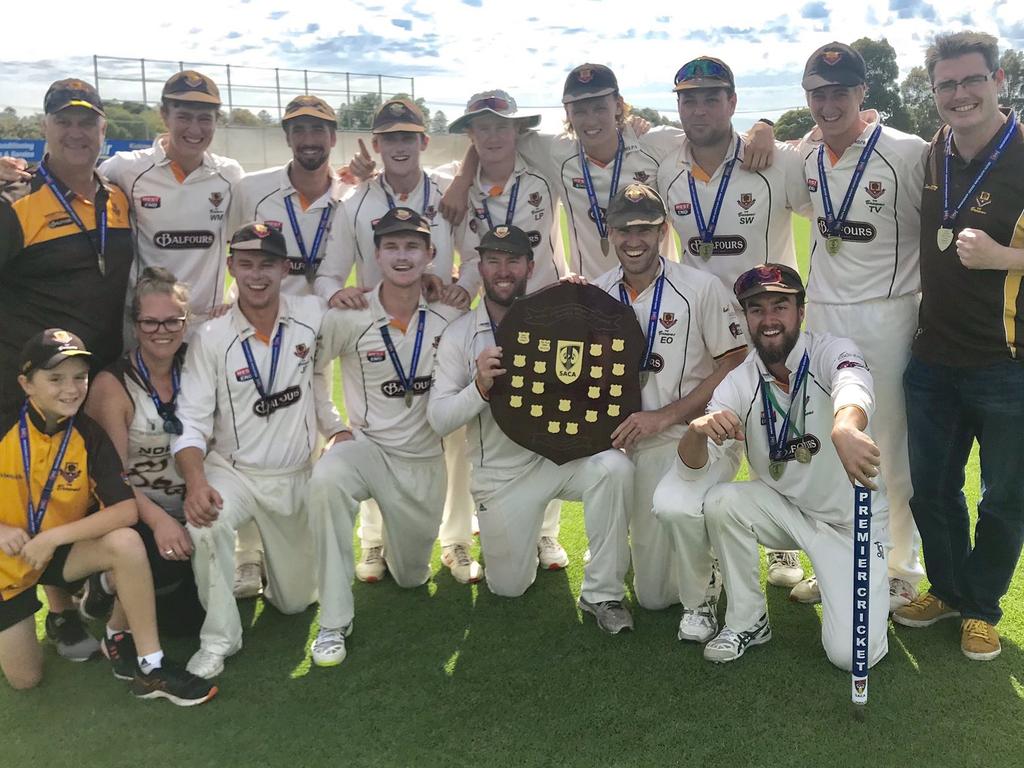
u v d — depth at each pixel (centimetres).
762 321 352
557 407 399
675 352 404
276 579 405
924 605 387
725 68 416
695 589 379
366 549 461
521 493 411
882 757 294
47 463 338
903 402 402
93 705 338
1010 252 325
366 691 343
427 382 421
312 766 297
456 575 452
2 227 377
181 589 387
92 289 399
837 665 349
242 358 387
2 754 306
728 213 438
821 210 411
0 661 341
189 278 451
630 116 489
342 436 419
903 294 398
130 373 379
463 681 349
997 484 349
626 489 388
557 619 403
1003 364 340
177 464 371
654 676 349
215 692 340
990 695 329
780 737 306
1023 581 421
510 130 466
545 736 310
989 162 336
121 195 419
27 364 327
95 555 338
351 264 480
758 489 364
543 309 400
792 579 433
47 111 383
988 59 326
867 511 318
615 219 388
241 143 3072
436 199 487
